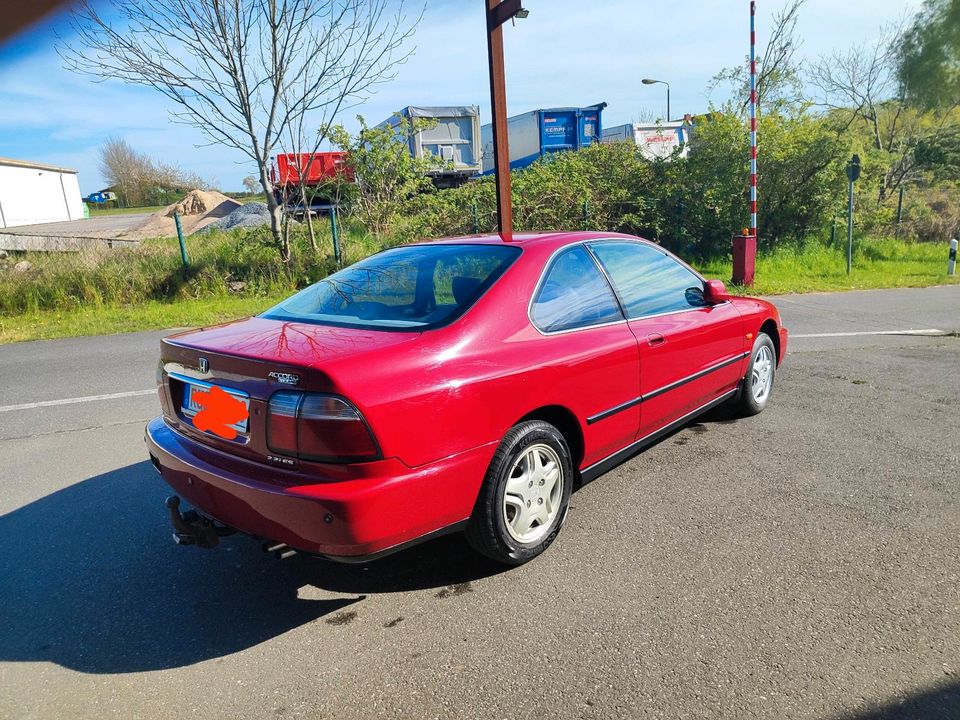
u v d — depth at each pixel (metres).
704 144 16.16
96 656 2.54
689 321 4.11
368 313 3.11
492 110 7.47
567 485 3.25
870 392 5.75
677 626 2.60
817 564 3.02
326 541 2.42
